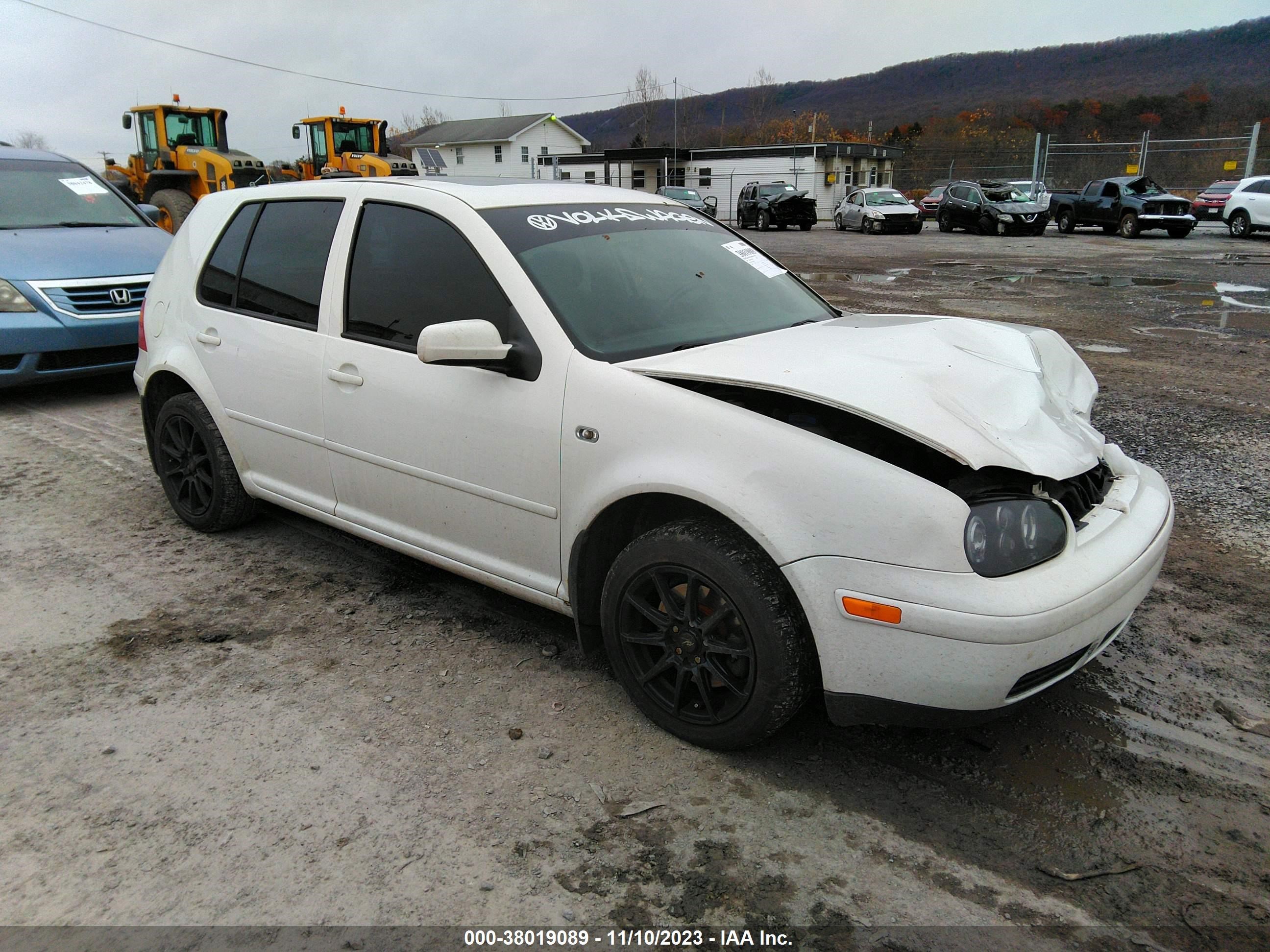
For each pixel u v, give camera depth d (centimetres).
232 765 253
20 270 637
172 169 1767
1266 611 339
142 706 283
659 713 265
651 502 263
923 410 225
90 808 235
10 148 805
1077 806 236
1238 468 492
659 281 312
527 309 279
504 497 288
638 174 4694
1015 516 217
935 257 1870
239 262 383
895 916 200
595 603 287
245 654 316
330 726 272
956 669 212
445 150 6216
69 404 680
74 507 464
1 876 211
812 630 227
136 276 677
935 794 241
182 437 421
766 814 233
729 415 237
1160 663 305
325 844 222
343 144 2319
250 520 429
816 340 283
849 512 218
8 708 281
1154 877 212
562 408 267
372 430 324
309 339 345
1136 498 263
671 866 215
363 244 331
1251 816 231
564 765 253
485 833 226
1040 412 252
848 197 3150
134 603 356
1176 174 3428
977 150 4288
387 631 333
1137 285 1300
